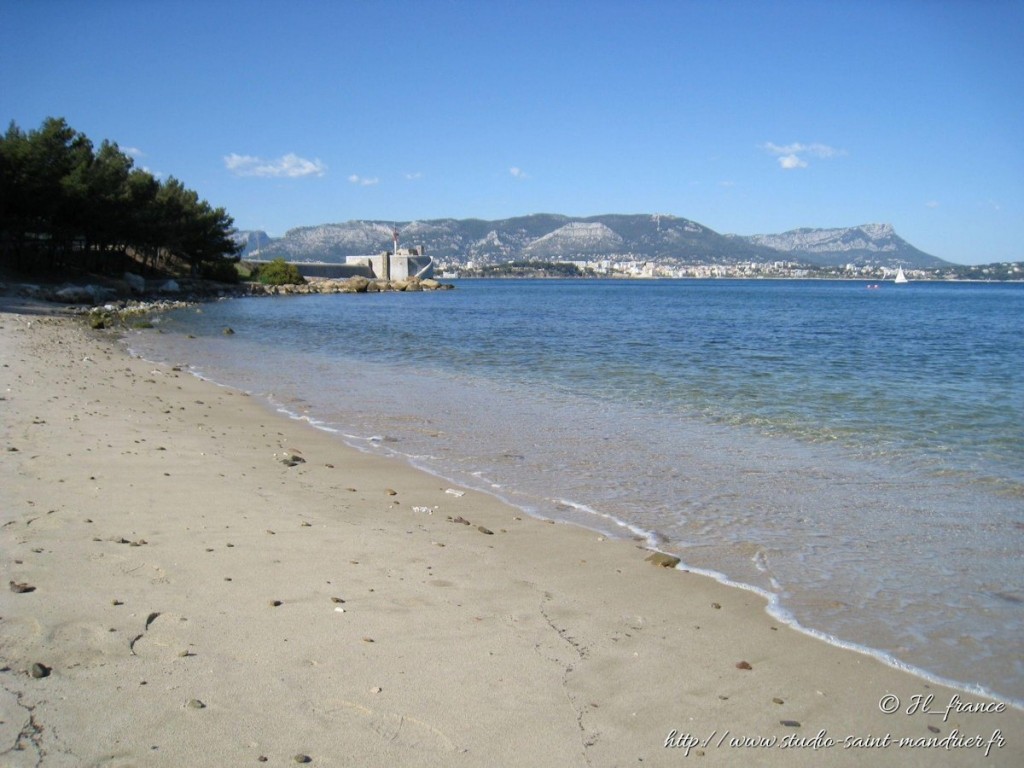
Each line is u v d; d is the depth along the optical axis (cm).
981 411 1559
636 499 921
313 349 2931
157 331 3544
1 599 528
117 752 370
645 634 547
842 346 3109
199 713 407
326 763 372
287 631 512
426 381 2012
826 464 1108
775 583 660
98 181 5584
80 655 459
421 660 484
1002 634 569
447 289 14038
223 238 8769
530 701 442
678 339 3459
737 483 999
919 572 692
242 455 1088
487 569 666
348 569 641
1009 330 4206
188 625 511
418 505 875
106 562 614
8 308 3884
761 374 2162
